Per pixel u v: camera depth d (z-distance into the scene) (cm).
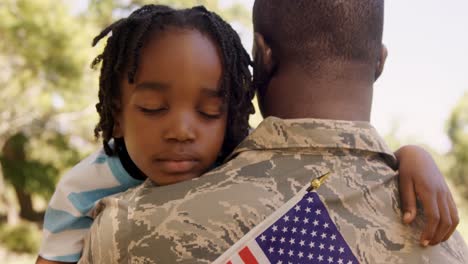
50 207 172
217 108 142
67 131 948
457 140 1387
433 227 133
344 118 140
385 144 141
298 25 141
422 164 141
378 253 130
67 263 169
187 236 129
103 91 149
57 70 847
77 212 168
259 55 149
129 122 143
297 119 138
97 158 171
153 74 137
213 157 144
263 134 138
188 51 138
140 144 141
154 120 139
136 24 141
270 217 129
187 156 140
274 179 133
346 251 128
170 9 143
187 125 138
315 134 136
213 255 127
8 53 839
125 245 130
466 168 1363
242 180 133
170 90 138
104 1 902
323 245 128
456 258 138
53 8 843
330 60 141
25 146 967
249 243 127
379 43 146
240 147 139
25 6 825
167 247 129
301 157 136
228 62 141
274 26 145
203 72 138
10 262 1002
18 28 818
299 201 130
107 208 136
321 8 140
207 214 130
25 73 854
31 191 1025
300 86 142
